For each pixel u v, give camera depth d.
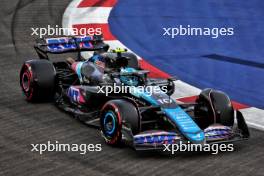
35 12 71.12
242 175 26.72
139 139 28.75
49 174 26.45
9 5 74.44
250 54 57.41
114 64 35.19
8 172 26.64
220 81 48.12
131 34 63.12
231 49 59.06
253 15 73.06
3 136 32.19
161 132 29.44
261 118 37.53
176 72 50.69
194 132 29.06
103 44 42.44
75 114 35.75
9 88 43.12
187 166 27.77
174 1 78.50
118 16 70.06
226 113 31.45
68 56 54.53
